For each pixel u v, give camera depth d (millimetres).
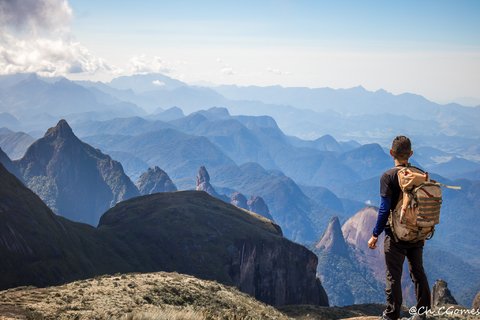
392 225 9031
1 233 130625
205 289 37438
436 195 8633
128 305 25531
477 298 68438
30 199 156875
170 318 11023
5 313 17719
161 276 39125
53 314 20469
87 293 28000
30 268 128250
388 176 9109
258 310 35562
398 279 9141
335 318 69062
